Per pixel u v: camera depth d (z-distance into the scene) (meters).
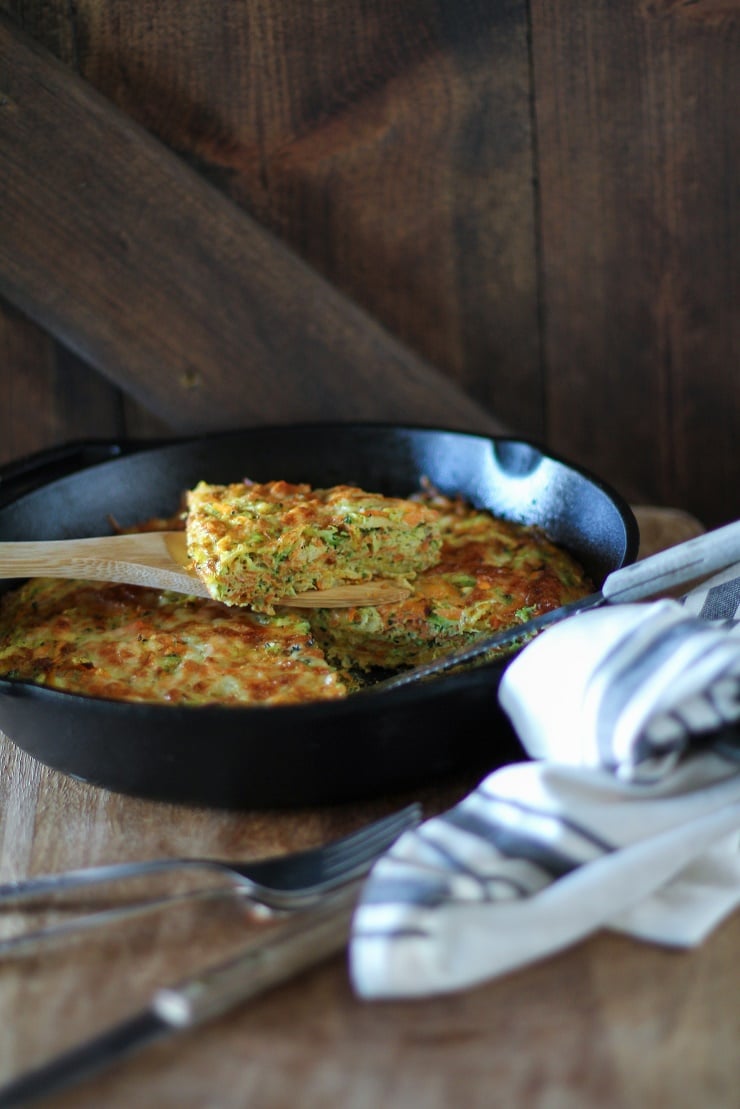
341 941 1.27
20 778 1.74
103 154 2.34
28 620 1.90
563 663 1.46
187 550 1.90
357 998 1.23
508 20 2.35
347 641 1.96
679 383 2.67
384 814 1.60
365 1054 1.16
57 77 2.28
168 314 2.47
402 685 1.63
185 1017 1.14
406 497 2.29
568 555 2.06
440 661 1.65
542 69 2.39
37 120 2.31
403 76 2.40
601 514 1.98
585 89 2.41
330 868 1.38
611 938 1.31
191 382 2.53
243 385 2.54
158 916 1.38
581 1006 1.21
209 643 1.77
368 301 2.61
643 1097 1.10
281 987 1.25
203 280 2.45
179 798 1.57
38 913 1.40
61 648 1.78
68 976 1.29
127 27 2.33
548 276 2.58
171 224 2.40
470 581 1.96
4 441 2.70
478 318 2.63
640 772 1.36
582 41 2.37
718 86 2.38
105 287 2.44
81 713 1.46
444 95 2.42
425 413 2.61
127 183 2.37
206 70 2.38
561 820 1.30
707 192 2.48
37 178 2.35
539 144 2.46
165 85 2.38
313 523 1.85
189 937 1.35
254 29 2.35
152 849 1.54
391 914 1.19
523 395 2.70
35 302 2.45
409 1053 1.17
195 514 1.91
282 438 2.28
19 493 2.10
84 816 1.63
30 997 1.26
